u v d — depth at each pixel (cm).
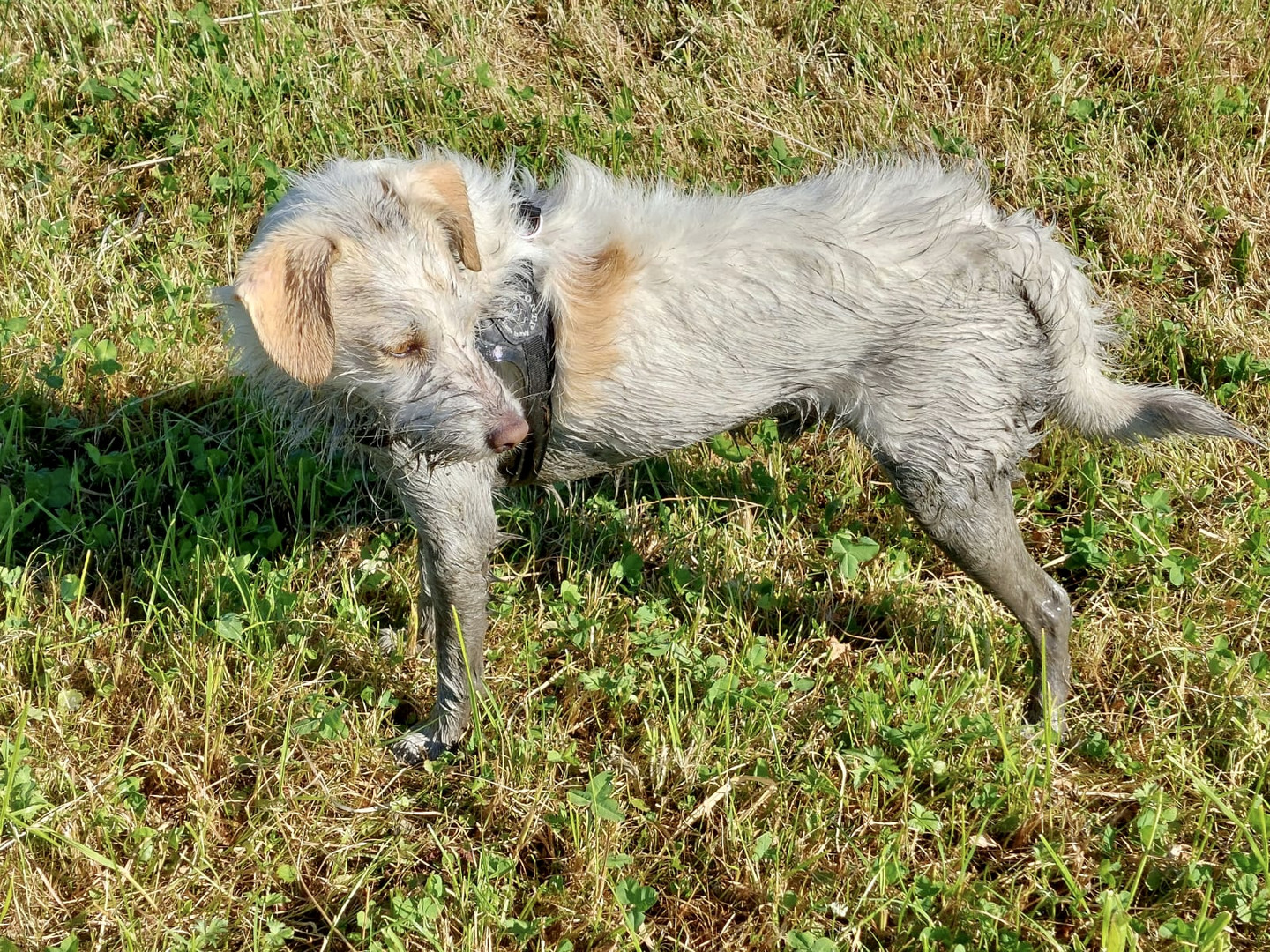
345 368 131
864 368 139
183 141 187
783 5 208
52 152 186
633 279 136
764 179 188
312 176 134
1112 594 157
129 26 203
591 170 141
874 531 163
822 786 139
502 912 132
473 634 141
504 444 129
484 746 143
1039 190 188
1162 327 175
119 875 133
